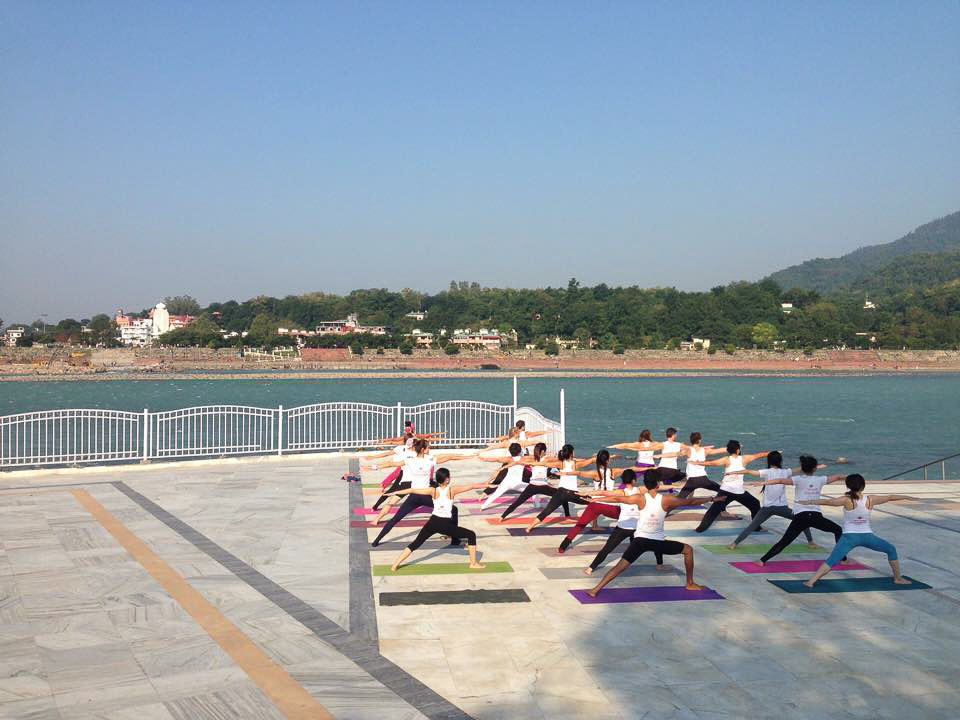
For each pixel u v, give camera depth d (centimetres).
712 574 1016
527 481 1358
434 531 1020
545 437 2092
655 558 1103
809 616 839
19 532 1238
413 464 1201
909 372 18338
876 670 687
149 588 930
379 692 634
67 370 14650
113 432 4466
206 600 884
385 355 17438
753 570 1038
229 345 18900
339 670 682
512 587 948
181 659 704
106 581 958
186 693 630
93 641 749
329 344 17925
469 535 1035
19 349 17200
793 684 655
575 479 1281
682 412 8150
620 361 17975
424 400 9438
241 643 747
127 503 1507
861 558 1109
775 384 14488
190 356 17300
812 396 11000
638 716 593
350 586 949
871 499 965
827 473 3625
